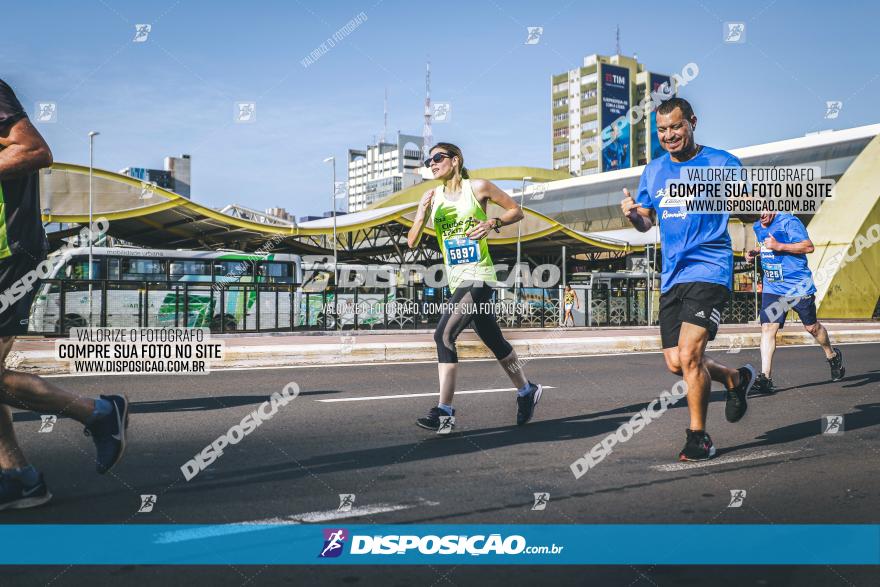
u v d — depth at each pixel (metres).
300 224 42.00
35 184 3.09
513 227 41.47
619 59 160.62
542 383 8.36
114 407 3.23
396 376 9.22
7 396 3.02
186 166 88.25
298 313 22.86
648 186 4.43
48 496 3.22
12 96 2.89
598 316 26.97
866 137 49.75
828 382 8.48
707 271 4.15
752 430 5.23
